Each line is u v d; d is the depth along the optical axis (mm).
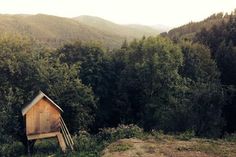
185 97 42188
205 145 23312
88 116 41906
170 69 47469
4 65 35469
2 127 32188
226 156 21016
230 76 54438
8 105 32844
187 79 48906
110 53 58375
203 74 51062
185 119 32188
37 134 30984
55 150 30906
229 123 46750
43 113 31078
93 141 27500
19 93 34344
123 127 28078
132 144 23672
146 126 44656
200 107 32594
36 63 37344
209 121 31828
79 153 25266
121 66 55500
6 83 35219
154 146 23094
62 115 39625
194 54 53969
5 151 31547
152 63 48062
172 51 50312
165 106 43656
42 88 37656
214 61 53406
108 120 52531
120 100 51906
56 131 31781
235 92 46781
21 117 33875
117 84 53031
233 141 24828
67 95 39531
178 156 21047
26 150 33281
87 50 54406
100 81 52156
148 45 50906
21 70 36750
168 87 46969
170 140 24859
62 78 39594
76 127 40219
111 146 23688
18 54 36969
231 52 55625
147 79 48688
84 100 40562
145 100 49438
